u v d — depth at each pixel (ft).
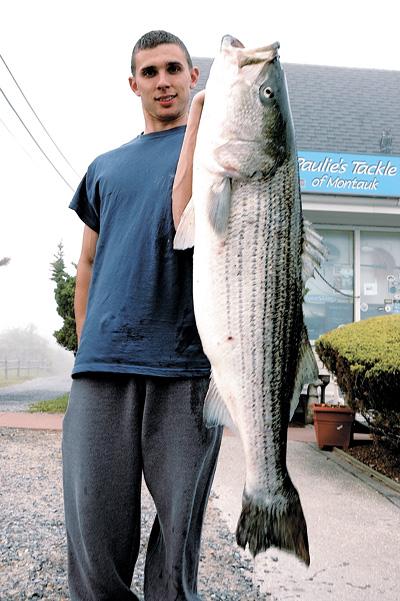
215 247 7.21
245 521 7.24
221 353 7.31
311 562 12.64
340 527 15.02
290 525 7.32
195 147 7.52
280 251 7.43
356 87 43.57
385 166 34.12
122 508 7.82
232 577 11.78
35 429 29.66
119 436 7.84
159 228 7.95
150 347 7.86
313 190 33.63
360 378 20.63
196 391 7.92
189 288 8.03
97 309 8.09
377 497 17.88
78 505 7.77
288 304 7.53
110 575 7.79
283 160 7.39
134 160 8.43
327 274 36.73
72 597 8.00
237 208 7.24
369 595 11.12
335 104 41.29
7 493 17.88
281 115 7.33
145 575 8.41
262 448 7.42
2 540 13.78
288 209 7.45
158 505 7.93
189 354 7.97
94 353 7.90
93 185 8.86
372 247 37.19
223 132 7.22
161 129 8.61
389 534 14.56
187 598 7.92
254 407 7.39
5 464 21.66
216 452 8.32
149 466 7.93
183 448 7.82
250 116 7.22
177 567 7.79
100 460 7.77
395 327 22.22
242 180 7.23
